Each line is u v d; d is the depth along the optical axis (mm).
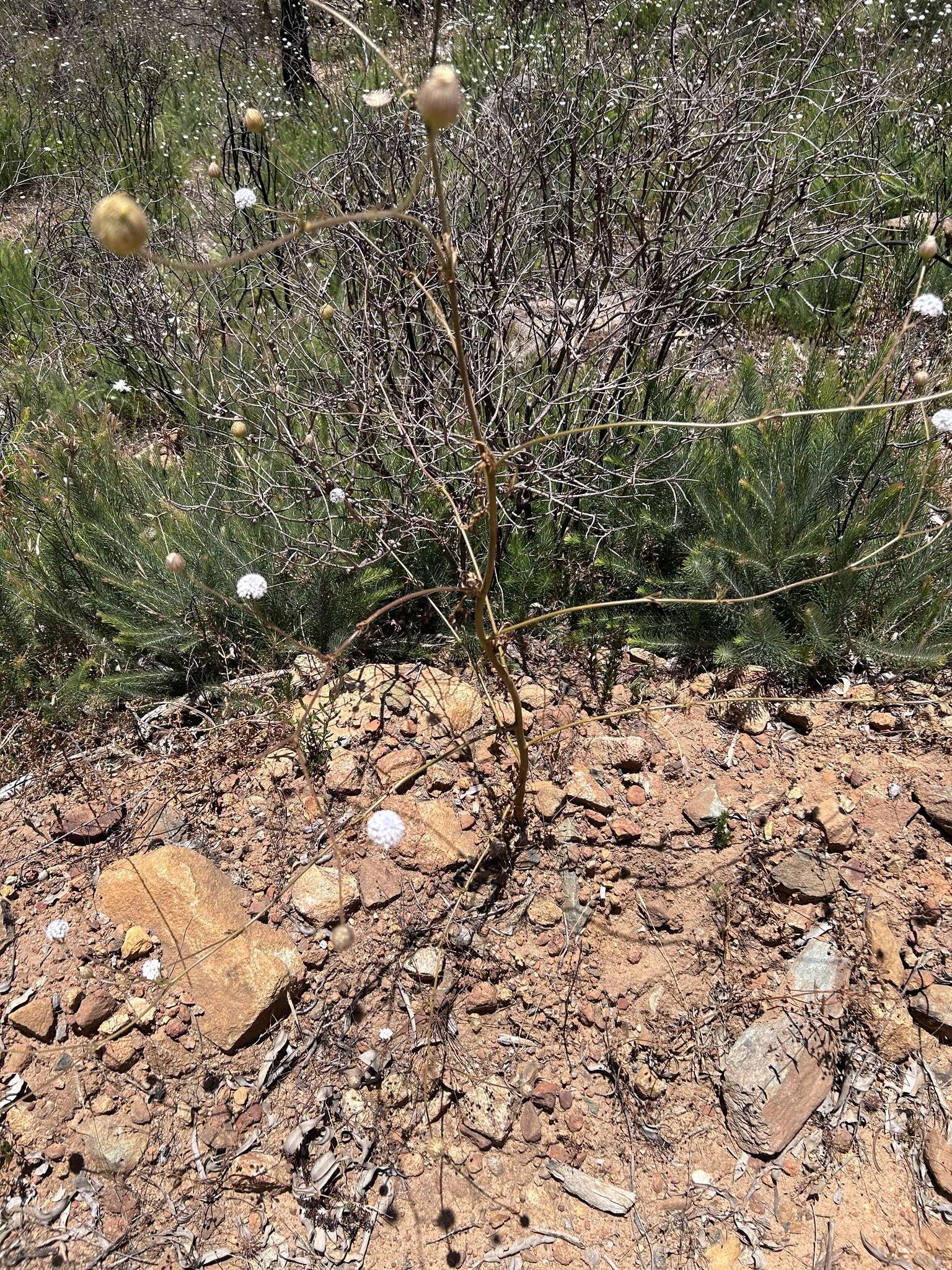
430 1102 788
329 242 1181
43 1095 765
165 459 1341
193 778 953
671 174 1199
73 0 3490
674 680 1042
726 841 897
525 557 1087
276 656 1061
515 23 2064
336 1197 747
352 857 884
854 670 1037
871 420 1068
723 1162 781
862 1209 759
